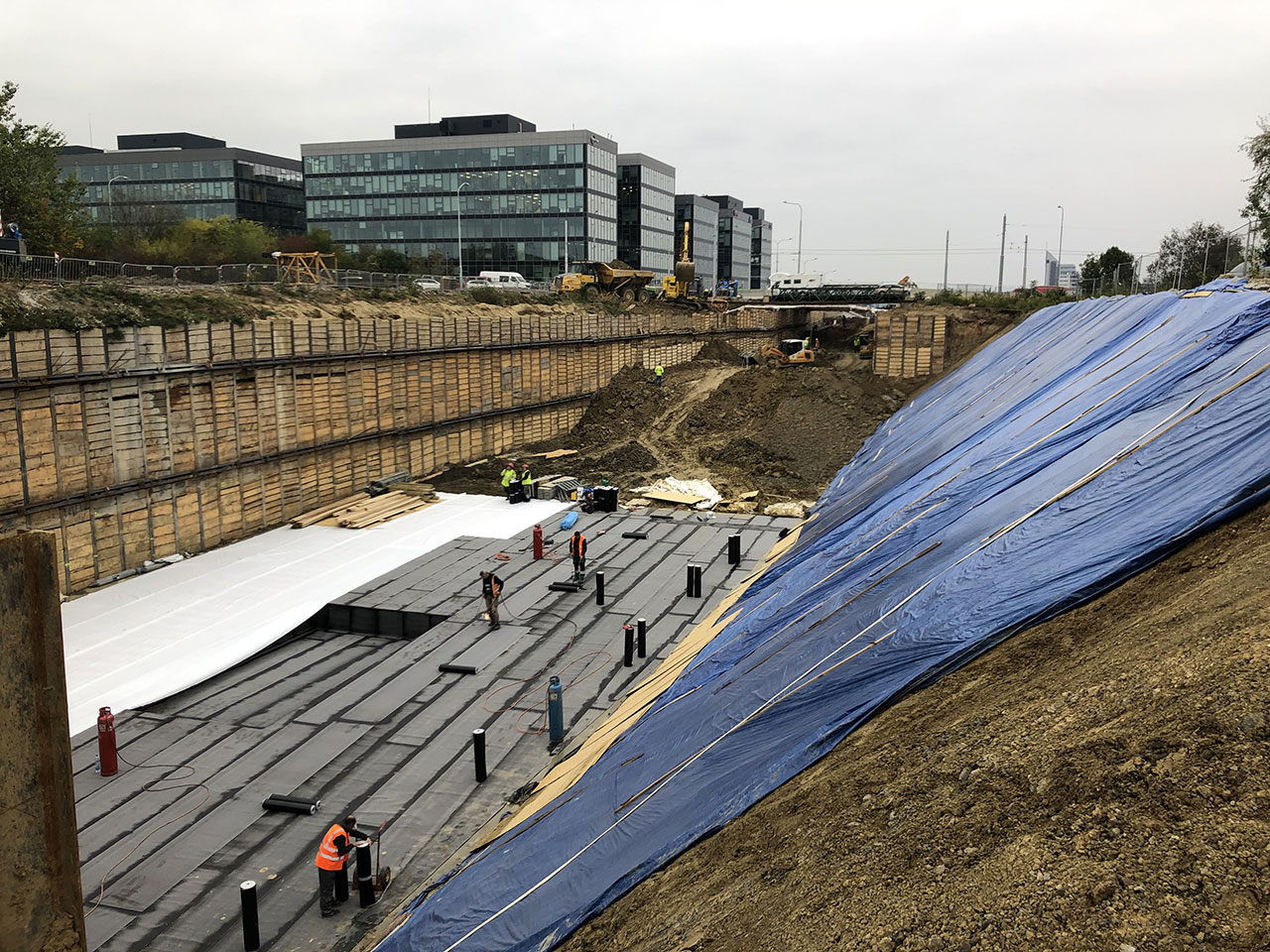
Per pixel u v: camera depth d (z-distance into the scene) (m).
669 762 9.42
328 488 32.12
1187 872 4.00
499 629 20.16
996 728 6.09
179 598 22.30
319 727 15.75
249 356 28.05
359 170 102.00
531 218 99.94
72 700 16.83
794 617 12.04
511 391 43.72
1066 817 4.75
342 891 10.96
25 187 39.34
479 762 13.80
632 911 6.95
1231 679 4.93
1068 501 9.73
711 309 69.06
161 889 11.31
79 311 23.39
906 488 16.44
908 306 53.62
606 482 34.94
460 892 9.17
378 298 41.22
